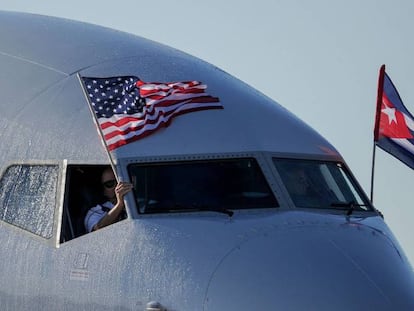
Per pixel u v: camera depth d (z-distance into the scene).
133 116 35.19
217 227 32.22
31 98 37.22
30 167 35.62
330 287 30.27
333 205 35.38
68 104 36.34
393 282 31.31
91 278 32.38
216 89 37.22
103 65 37.81
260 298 29.89
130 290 31.48
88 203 34.69
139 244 32.12
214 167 34.50
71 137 35.31
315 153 36.88
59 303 32.91
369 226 34.53
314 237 32.00
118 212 33.31
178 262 31.25
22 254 34.38
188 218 32.88
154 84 36.53
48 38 40.34
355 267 31.16
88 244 33.09
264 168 34.75
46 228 34.41
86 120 35.56
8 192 35.84
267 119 36.84
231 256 30.98
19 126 36.62
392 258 32.84
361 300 30.16
